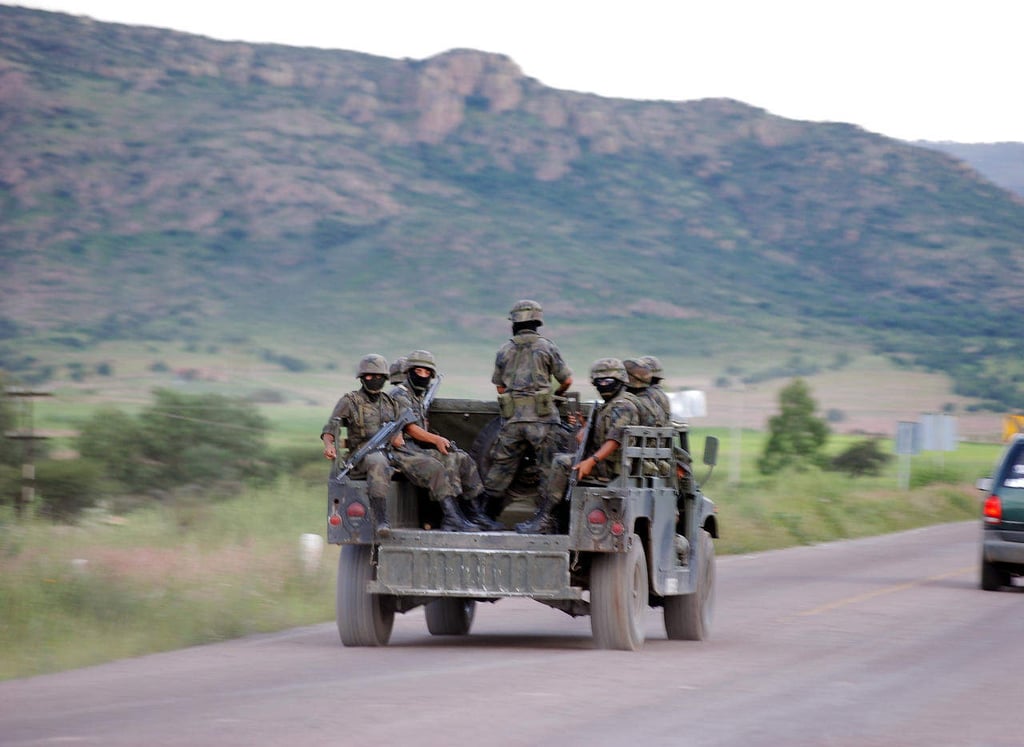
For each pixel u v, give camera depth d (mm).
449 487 29719
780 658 28844
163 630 32000
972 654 30234
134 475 118688
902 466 150250
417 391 31938
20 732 18781
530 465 31281
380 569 29109
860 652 30297
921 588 49188
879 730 20094
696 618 32844
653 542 30422
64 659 27422
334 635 33250
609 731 19328
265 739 18125
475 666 26453
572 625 36969
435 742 18078
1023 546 47594
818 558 65812
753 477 184250
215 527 61688
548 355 30719
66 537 52906
